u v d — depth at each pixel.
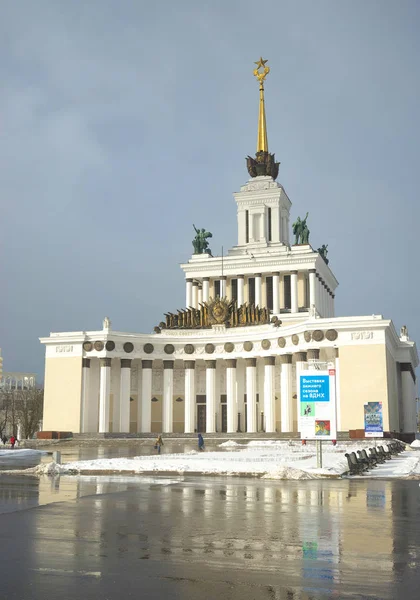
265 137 120.50
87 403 90.00
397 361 91.12
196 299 112.50
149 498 22.30
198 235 116.00
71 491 24.61
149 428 90.50
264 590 10.43
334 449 57.38
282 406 83.00
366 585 10.74
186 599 9.91
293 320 99.06
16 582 10.80
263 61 123.75
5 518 17.59
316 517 18.14
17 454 57.41
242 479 30.39
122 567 11.91
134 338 90.94
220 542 14.34
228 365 90.25
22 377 183.50
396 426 85.94
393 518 17.98
